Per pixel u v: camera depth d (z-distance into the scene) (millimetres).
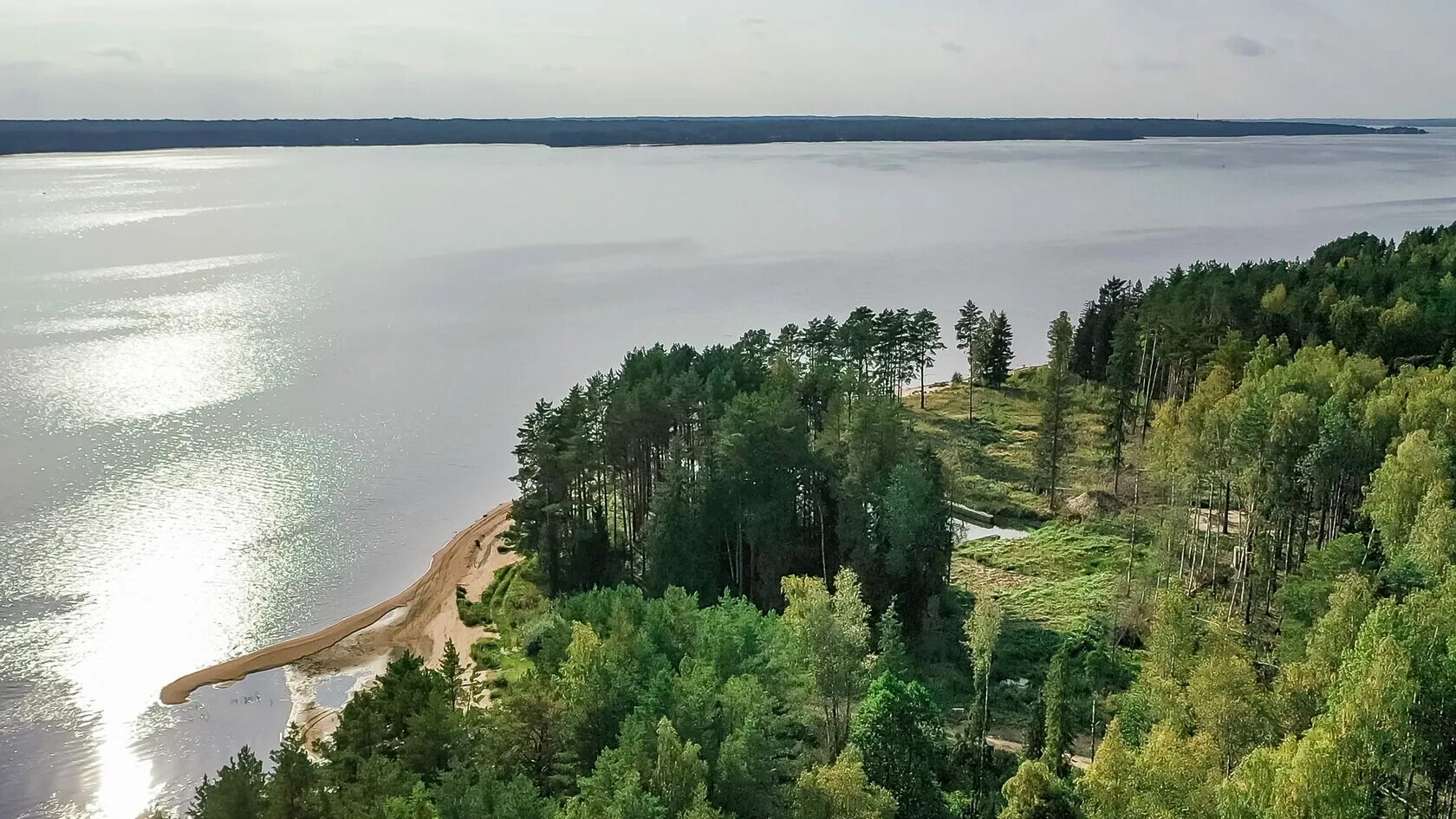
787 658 64750
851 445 97062
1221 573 92000
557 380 171875
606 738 60812
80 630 91875
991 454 134750
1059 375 120875
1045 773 53469
